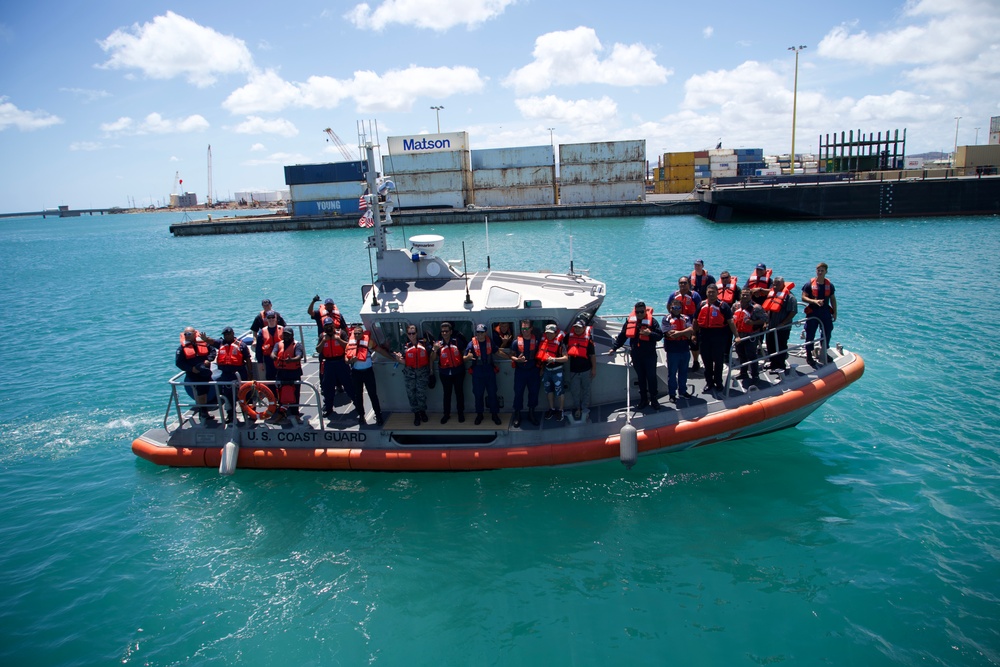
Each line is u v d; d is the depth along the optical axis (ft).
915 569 20.93
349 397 31.37
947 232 115.85
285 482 27.84
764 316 27.99
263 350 31.35
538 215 188.44
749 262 90.38
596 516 24.43
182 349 29.63
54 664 18.70
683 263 92.68
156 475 29.48
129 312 78.84
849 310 56.08
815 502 25.12
